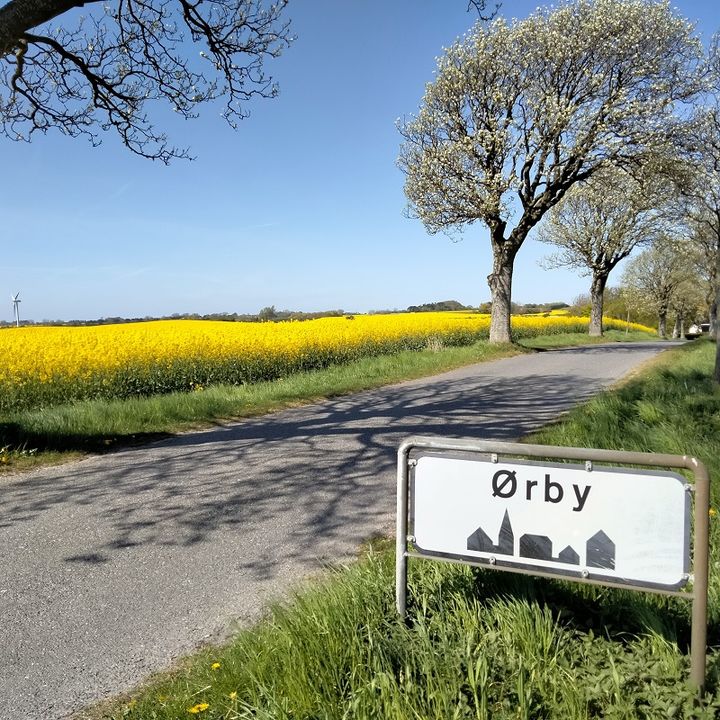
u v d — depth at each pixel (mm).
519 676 2191
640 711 2104
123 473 6340
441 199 22391
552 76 20984
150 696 2621
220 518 4906
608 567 2242
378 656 2355
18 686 2760
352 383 13016
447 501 2539
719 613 2672
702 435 5770
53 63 8203
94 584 3775
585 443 5746
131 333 19500
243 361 14203
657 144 20344
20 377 10797
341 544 4289
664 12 20000
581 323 46031
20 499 5512
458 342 25594
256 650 2650
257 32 8133
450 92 21656
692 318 70438
